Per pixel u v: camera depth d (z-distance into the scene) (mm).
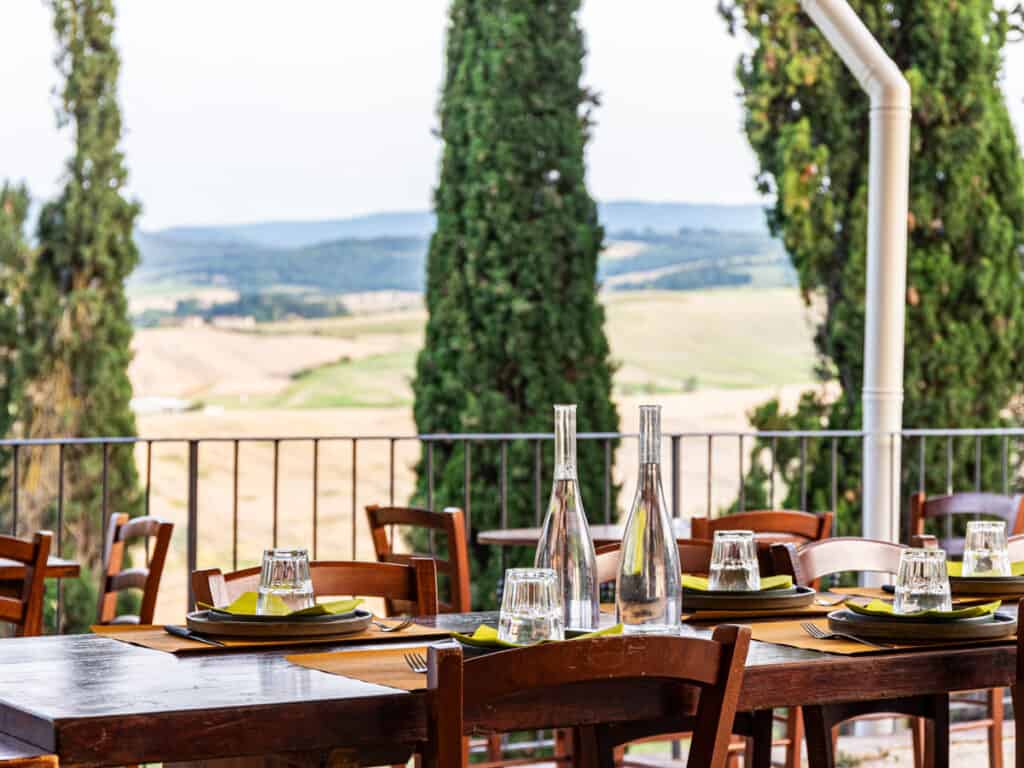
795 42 9461
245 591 2939
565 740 5098
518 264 10258
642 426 2500
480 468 10242
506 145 10227
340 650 2445
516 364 10312
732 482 18750
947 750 2861
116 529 4727
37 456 11000
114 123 11109
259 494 19156
